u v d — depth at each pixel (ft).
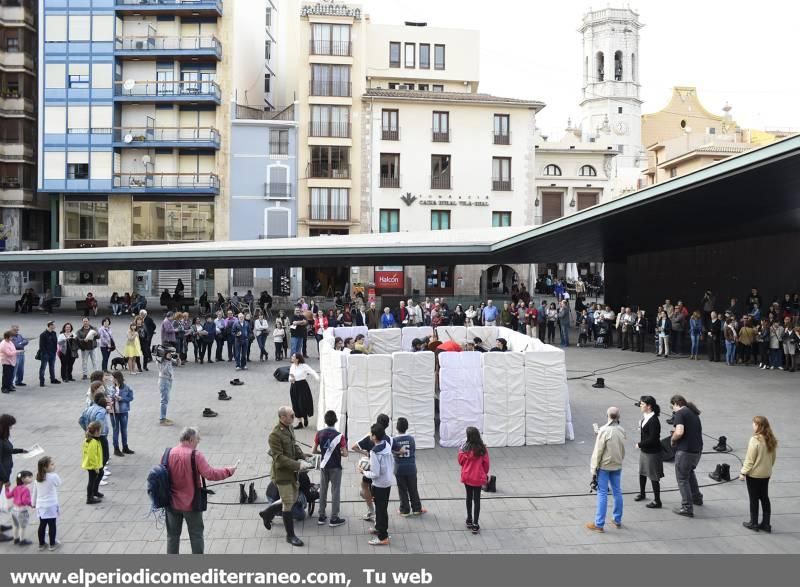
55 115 152.66
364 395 42.96
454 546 29.30
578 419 50.65
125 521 31.76
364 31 168.45
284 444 29.48
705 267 94.02
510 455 42.60
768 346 69.67
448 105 161.79
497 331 63.67
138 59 155.22
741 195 55.26
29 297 119.34
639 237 86.02
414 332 62.90
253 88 175.42
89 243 156.56
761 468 29.96
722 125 234.58
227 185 156.56
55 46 152.56
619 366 72.64
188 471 25.59
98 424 33.68
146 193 154.71
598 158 188.85
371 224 159.84
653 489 33.47
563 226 76.95
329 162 159.12
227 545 29.25
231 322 75.92
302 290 158.30
